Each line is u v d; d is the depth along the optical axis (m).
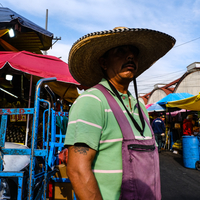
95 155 0.85
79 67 1.31
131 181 0.83
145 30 1.02
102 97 0.94
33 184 1.53
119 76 1.11
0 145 1.60
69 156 0.82
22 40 6.00
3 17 4.24
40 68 3.80
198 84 14.26
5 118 1.63
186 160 6.24
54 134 2.64
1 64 3.53
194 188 4.24
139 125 1.06
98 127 0.84
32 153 1.56
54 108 2.79
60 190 2.47
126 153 0.86
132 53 1.14
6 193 1.84
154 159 0.97
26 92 5.08
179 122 10.62
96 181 0.79
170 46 1.23
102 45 1.11
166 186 4.38
